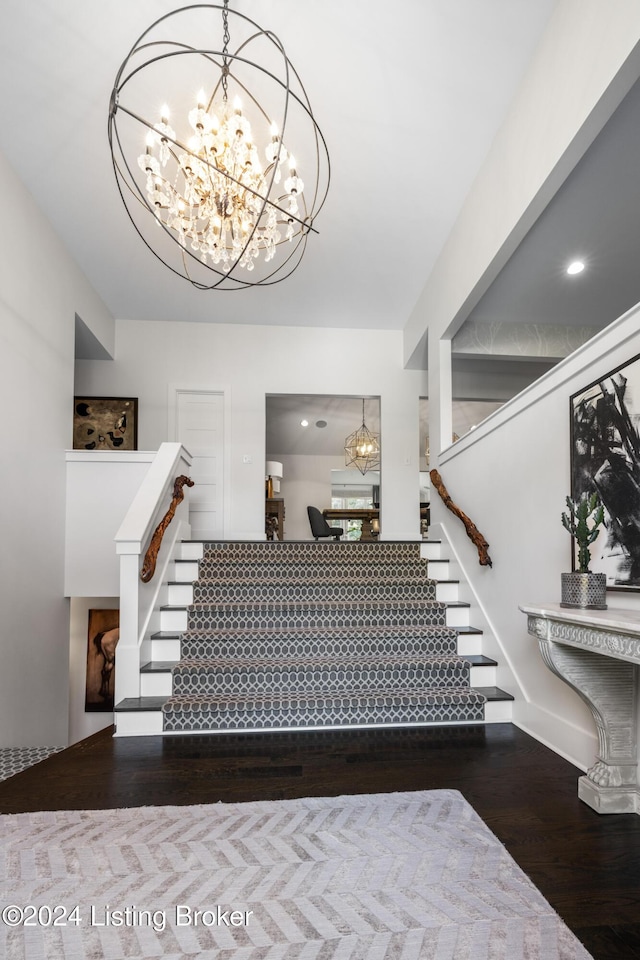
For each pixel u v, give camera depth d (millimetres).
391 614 3828
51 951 1325
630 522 2088
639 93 2562
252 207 3111
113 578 4688
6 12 2662
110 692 6406
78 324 5293
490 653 3461
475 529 3680
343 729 3021
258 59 2926
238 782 2318
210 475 6367
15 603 3814
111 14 2676
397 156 3646
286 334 6539
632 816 2016
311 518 9500
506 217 3299
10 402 3770
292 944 1338
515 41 2828
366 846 1794
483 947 1322
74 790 2242
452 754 2631
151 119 3326
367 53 2881
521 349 5566
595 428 2328
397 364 6625
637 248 4094
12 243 3797
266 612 3740
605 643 1727
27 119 3334
